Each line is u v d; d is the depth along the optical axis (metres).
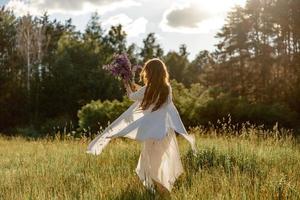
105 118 25.52
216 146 9.28
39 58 53.41
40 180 7.19
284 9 46.81
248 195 5.48
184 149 9.72
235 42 56.00
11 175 7.96
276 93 43.69
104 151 9.97
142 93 6.35
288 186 5.66
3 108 50.09
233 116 24.67
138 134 6.05
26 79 53.06
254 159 8.20
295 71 44.41
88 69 50.69
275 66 50.50
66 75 49.19
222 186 5.88
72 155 10.09
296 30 46.38
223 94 27.50
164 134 5.95
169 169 6.33
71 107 48.94
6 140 18.77
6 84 51.75
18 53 55.84
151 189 6.10
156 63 6.27
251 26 54.38
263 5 52.12
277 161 8.41
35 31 55.00
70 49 52.44
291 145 10.46
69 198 5.80
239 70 55.06
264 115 24.89
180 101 25.41
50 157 9.94
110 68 6.55
